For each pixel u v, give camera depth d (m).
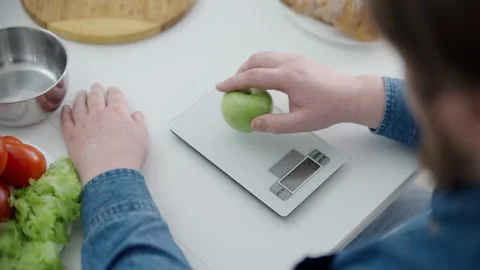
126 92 0.81
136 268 0.60
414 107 0.41
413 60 0.37
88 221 0.65
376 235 0.81
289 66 0.75
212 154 0.74
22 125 0.76
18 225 0.64
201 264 0.66
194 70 0.84
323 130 0.78
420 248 0.48
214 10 0.92
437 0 0.34
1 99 0.79
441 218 0.45
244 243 0.68
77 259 0.66
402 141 0.76
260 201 0.71
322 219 0.70
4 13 0.89
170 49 0.86
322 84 0.73
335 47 0.88
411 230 0.50
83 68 0.83
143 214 0.65
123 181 0.68
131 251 0.62
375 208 0.71
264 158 0.74
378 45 0.87
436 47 0.35
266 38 0.88
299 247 0.68
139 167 0.71
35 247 0.62
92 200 0.66
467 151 0.39
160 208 0.70
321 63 0.85
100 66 0.84
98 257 0.62
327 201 0.72
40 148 0.73
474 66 0.35
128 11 0.88
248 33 0.89
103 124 0.73
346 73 0.84
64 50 0.79
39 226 0.63
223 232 0.69
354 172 0.74
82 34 0.85
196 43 0.87
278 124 0.73
